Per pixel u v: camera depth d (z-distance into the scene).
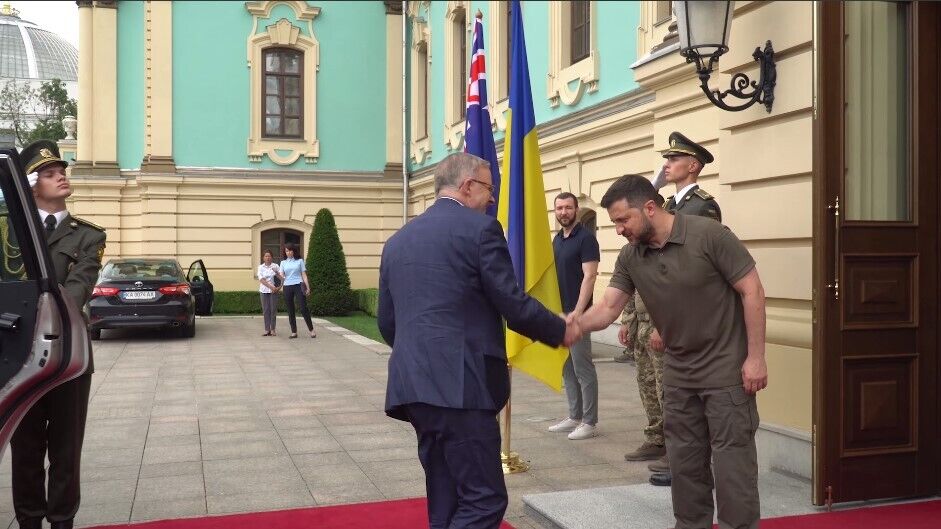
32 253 3.47
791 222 4.91
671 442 3.68
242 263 23.06
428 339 3.16
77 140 22.19
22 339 3.43
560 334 3.33
